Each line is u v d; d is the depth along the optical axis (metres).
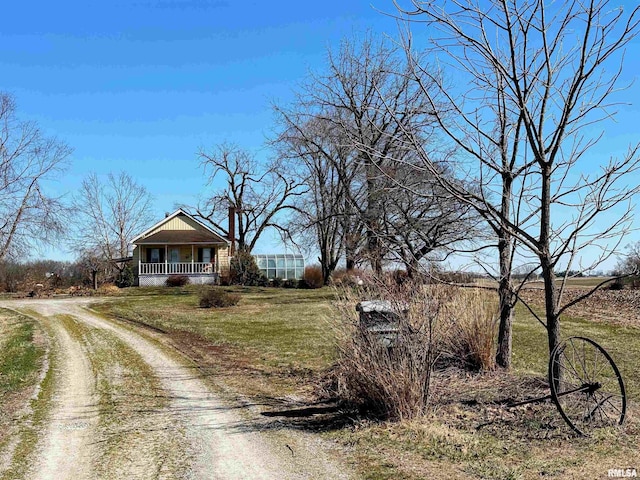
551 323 8.49
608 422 7.81
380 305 8.64
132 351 16.97
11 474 6.98
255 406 10.12
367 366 8.53
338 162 28.72
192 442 8.06
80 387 12.13
